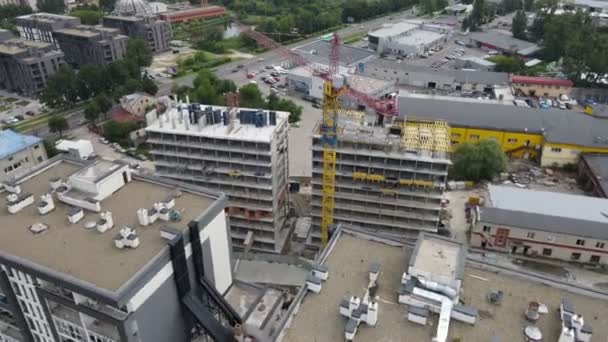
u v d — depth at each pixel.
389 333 58.31
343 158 114.31
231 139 114.44
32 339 79.38
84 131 194.88
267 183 118.31
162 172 124.12
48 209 78.69
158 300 68.12
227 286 87.19
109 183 82.81
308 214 140.38
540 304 62.22
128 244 69.25
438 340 55.53
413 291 61.75
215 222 78.94
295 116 197.00
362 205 118.69
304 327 59.31
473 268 69.19
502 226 117.19
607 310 61.09
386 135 115.00
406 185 113.38
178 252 69.25
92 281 62.97
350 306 59.62
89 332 67.94
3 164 131.38
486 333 58.03
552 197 125.88
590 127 161.75
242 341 72.00
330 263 69.75
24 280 69.81
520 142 165.88
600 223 114.50
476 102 184.38
